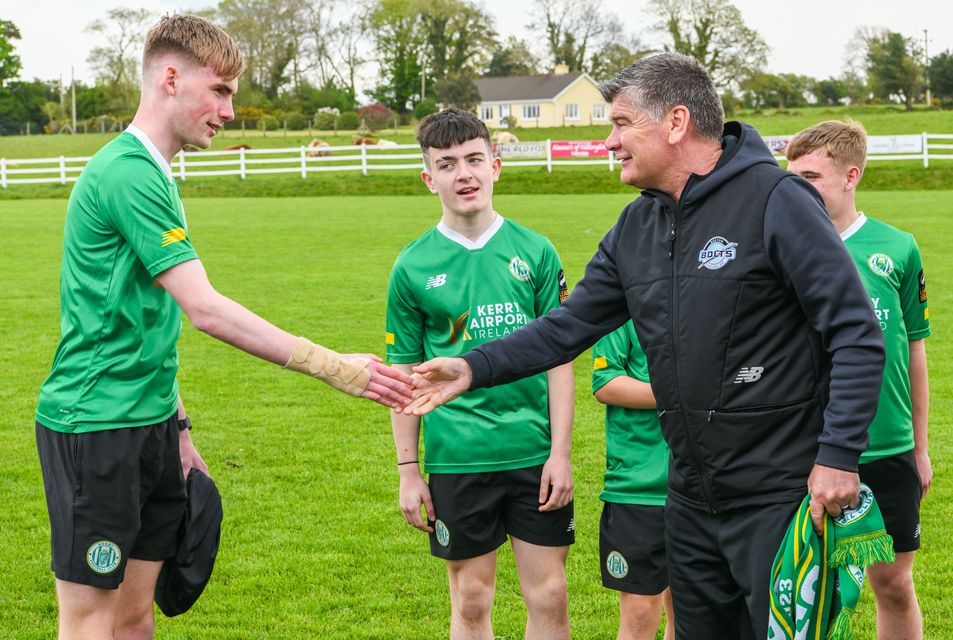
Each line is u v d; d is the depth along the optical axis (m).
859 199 27.89
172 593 3.88
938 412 8.06
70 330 3.35
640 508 4.02
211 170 41.34
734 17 66.00
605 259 3.33
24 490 6.45
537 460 4.02
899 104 79.06
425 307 4.11
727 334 2.87
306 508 6.16
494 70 93.31
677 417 2.99
